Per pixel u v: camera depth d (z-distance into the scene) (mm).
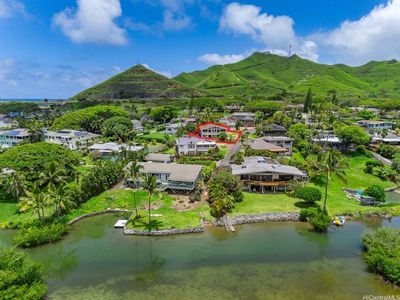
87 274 40938
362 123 142625
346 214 60281
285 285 38406
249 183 69500
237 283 38750
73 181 74250
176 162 88250
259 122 158250
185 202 64438
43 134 124000
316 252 46875
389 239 44125
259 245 49031
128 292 36938
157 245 49000
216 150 99375
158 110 181250
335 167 57938
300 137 116188
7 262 34844
